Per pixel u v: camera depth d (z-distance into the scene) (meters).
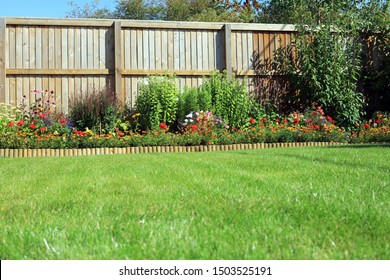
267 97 11.68
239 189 3.32
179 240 1.98
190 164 5.20
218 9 25.67
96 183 3.84
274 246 1.86
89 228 2.23
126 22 10.91
